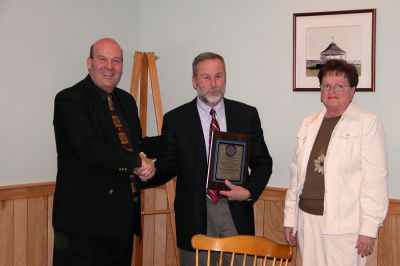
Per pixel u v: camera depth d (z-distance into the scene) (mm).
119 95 2689
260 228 3453
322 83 2541
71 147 2471
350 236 2445
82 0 3451
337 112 2543
